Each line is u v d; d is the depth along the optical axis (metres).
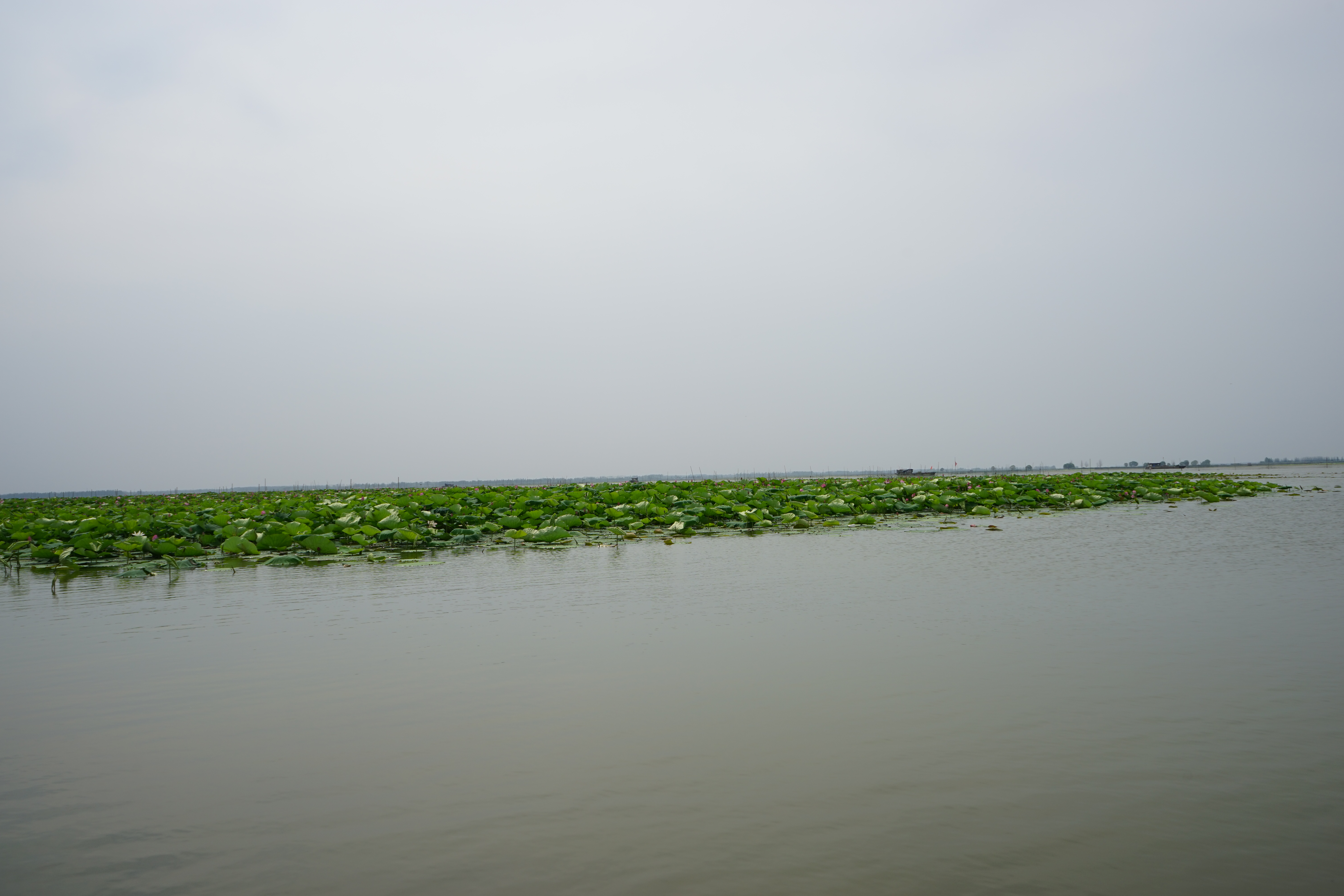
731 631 5.64
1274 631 5.37
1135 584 7.28
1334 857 2.51
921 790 3.02
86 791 3.15
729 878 2.44
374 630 5.93
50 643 5.66
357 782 3.19
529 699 4.18
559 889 2.39
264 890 2.41
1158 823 2.74
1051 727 3.64
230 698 4.31
